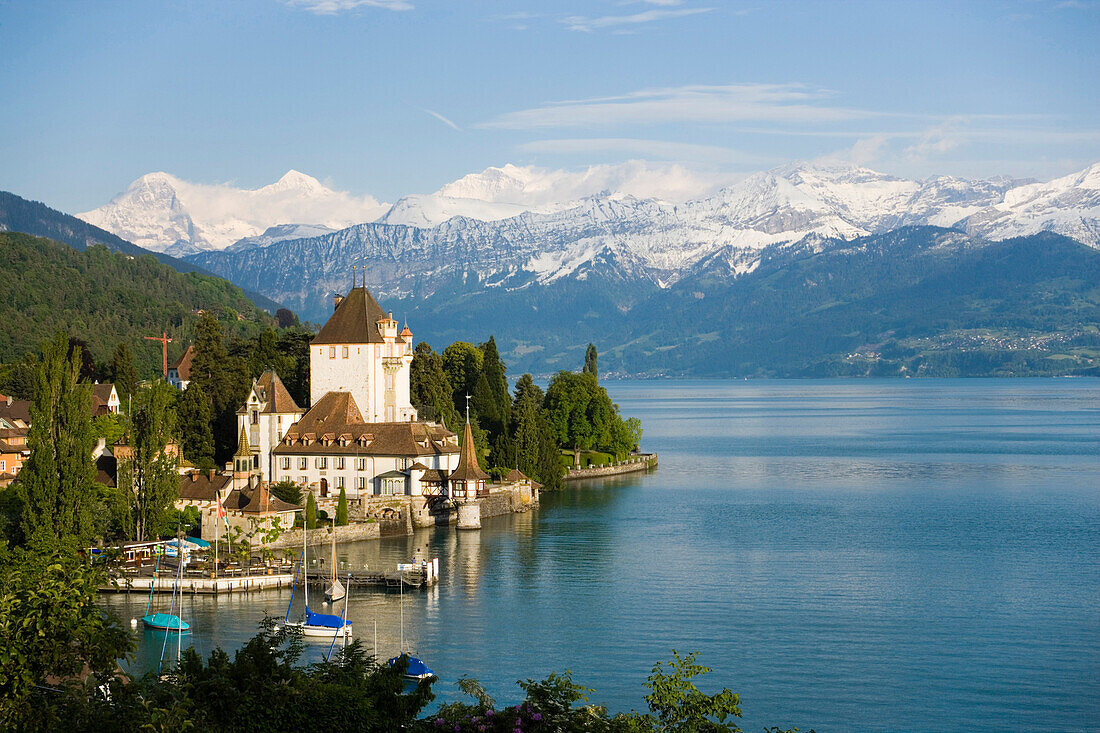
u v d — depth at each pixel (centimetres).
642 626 14925
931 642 14262
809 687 12625
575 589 16962
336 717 7362
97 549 17125
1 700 7156
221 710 7350
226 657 7925
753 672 13100
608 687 12544
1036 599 16450
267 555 18288
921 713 11912
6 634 7450
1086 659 13625
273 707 7350
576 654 13700
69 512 16612
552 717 7644
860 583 17462
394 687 7956
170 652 13450
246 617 15162
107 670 7775
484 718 7544
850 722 11669
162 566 17262
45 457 16575
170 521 19188
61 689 7569
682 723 8325
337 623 14312
